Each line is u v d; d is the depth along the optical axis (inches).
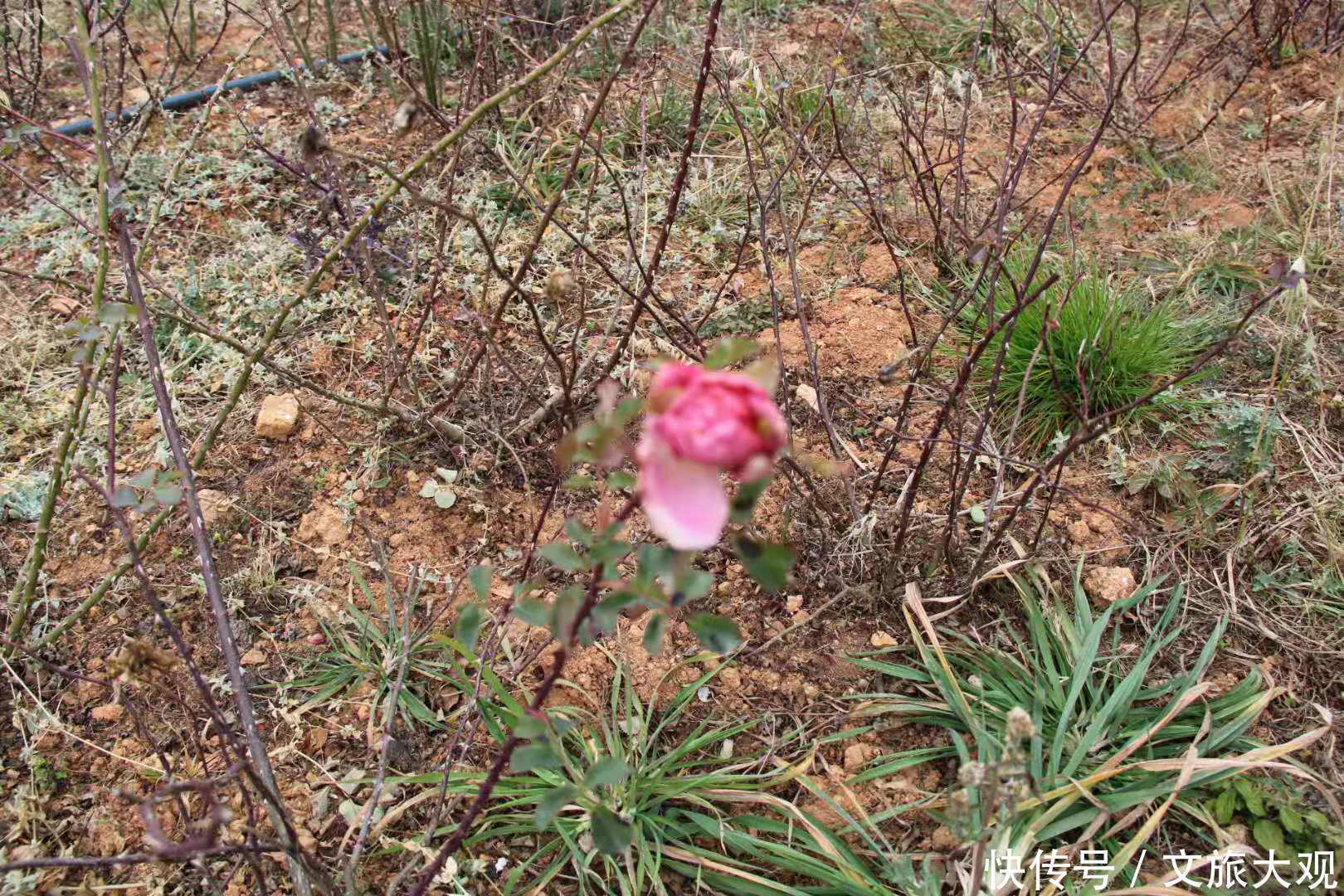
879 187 63.2
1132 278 63.5
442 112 72.7
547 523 55.3
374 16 79.7
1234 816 46.6
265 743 49.0
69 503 55.4
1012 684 49.6
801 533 54.2
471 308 62.8
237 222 67.2
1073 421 57.8
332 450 57.7
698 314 62.8
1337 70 76.8
